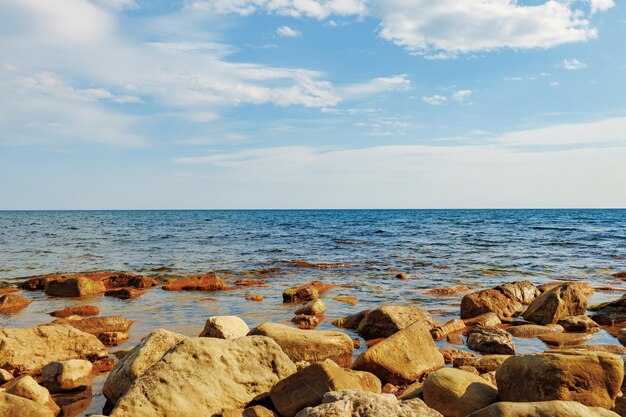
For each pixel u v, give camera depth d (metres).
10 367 9.54
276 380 8.02
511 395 7.22
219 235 53.94
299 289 18.42
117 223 89.88
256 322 14.72
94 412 7.90
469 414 6.48
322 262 29.50
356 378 7.93
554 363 7.11
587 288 20.27
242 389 7.66
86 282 19.80
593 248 37.72
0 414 6.92
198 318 15.13
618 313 15.21
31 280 21.17
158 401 6.98
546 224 80.00
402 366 9.22
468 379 7.64
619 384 7.07
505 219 105.62
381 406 6.21
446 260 30.22
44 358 9.95
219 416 7.17
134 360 8.06
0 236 50.44
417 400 6.66
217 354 7.82
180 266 27.92
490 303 15.66
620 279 23.88
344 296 18.92
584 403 6.91
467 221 95.06
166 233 57.62
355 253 34.50
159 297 18.98
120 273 22.69
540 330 13.43
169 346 8.39
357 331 13.75
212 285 20.84
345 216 141.00
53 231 60.78
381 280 23.05
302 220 107.06
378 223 88.25
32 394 7.63
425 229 65.88
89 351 10.48
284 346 9.87
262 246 40.16
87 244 41.25
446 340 12.68
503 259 30.77
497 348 11.48
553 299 14.64
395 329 12.96
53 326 10.69
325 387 7.21
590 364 7.11
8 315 15.70
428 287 21.20
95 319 13.62
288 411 7.24
